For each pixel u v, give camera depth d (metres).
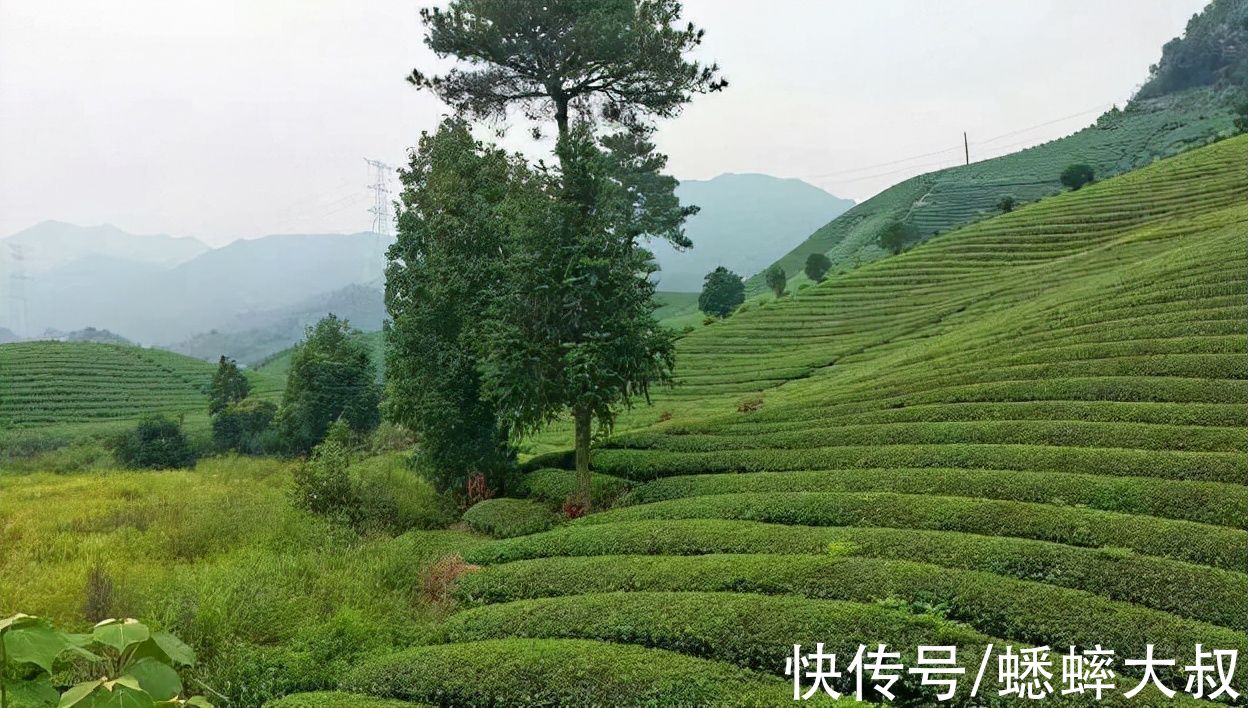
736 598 13.74
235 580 15.12
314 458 24.12
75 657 10.72
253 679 12.38
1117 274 35.72
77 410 73.44
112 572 15.57
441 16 32.69
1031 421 21.81
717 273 81.56
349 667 12.98
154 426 44.97
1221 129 100.94
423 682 12.15
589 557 17.19
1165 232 45.03
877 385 30.16
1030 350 28.56
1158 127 120.56
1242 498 15.59
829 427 25.97
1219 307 26.27
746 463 23.94
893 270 64.44
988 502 17.03
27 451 50.88
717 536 17.14
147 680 3.72
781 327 59.19
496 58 33.50
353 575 16.91
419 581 17.31
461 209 26.75
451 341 26.16
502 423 25.80
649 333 23.17
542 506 23.73
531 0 31.19
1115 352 25.39
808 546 16.12
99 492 26.02
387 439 38.41
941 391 26.16
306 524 20.09
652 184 55.88
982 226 68.62
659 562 15.98
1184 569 13.28
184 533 18.88
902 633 12.02
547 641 13.08
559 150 22.95
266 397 76.94
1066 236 58.81
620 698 11.25
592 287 21.83
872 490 19.50
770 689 11.12
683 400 46.03
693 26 32.91
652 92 34.62
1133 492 16.69
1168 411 20.52
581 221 22.89
